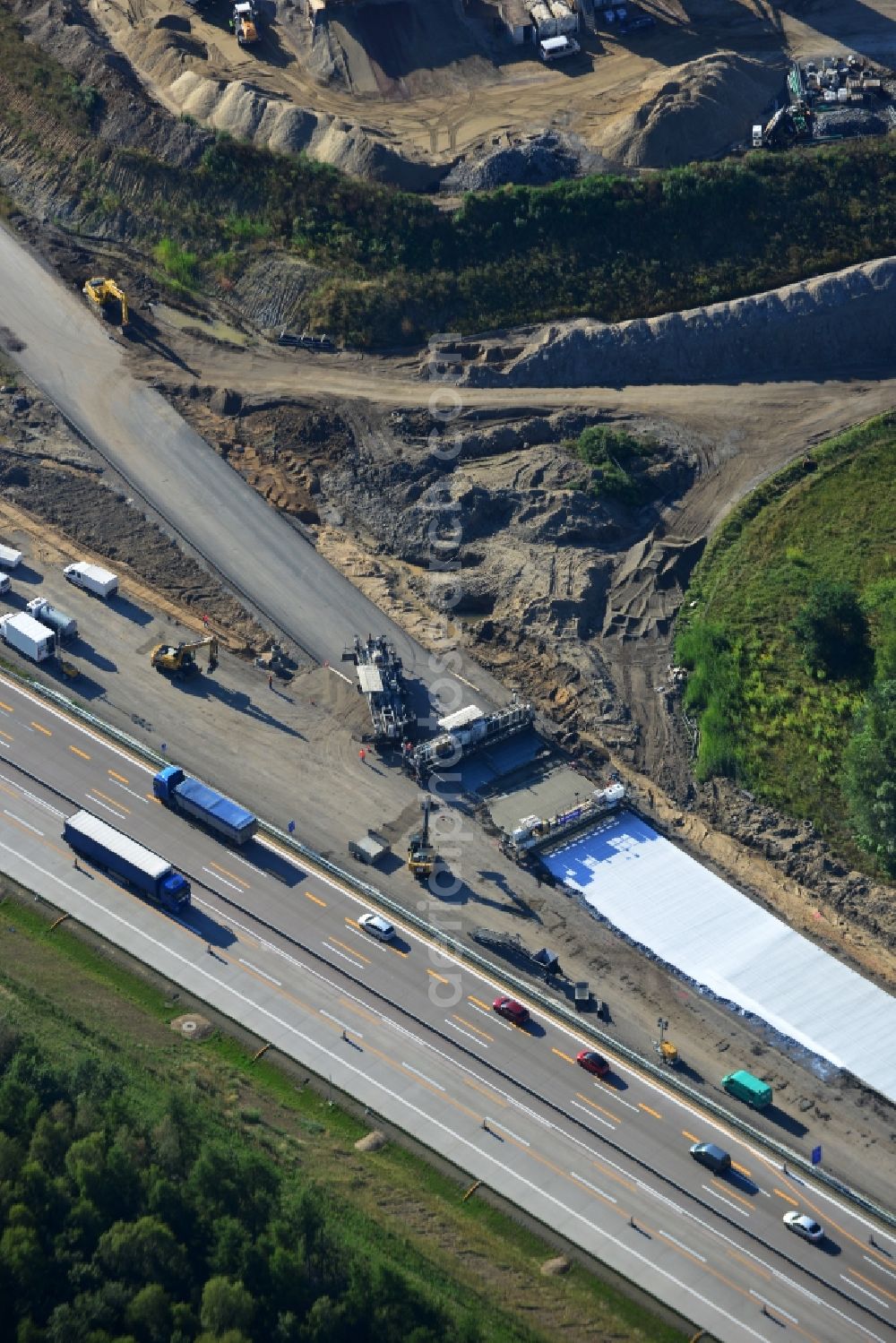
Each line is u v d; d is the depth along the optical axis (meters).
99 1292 124.44
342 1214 133.25
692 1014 157.12
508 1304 129.75
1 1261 124.62
